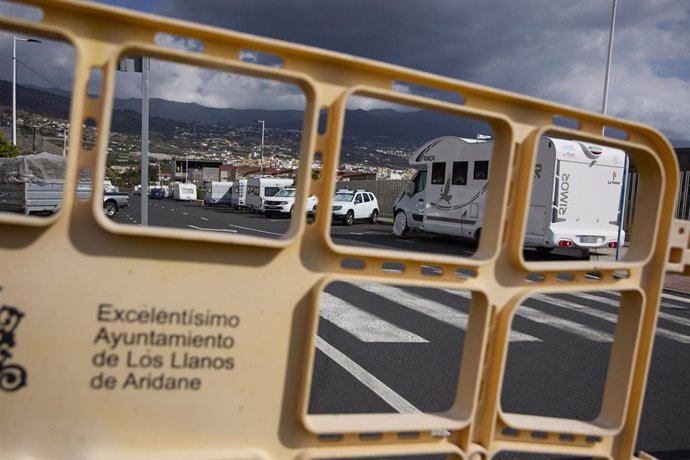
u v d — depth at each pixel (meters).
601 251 17.22
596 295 9.91
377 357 5.66
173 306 2.03
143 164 10.39
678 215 19.98
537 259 16.08
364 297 8.68
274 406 2.20
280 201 33.19
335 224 30.47
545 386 5.08
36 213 22.94
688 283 11.87
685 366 5.91
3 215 1.80
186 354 2.07
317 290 2.15
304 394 2.20
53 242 1.89
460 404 2.56
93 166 1.89
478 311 2.49
